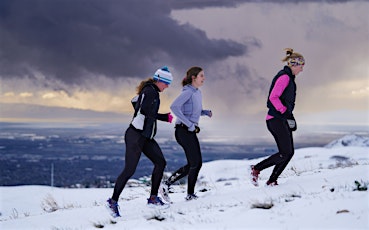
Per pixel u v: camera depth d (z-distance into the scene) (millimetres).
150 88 5766
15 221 6328
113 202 5672
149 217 5348
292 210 4727
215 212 5211
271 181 6301
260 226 4383
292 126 6090
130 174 5707
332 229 3969
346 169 6750
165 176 7426
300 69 6078
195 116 6148
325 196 5027
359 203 4488
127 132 5762
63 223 5816
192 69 6109
